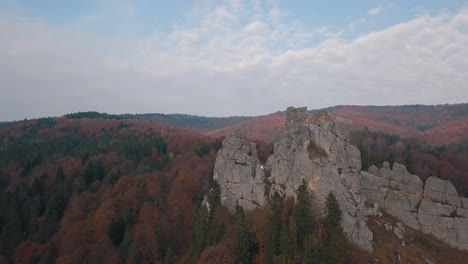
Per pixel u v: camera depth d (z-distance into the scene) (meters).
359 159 87.50
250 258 73.31
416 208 85.94
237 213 81.75
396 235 76.81
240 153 97.00
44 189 139.38
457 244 80.25
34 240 111.06
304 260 64.81
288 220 73.62
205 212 87.00
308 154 83.00
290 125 93.69
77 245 102.56
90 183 141.25
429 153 155.00
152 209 109.62
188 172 126.06
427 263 71.44
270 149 154.50
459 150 178.88
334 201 72.88
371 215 81.06
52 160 173.50
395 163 92.19
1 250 109.19
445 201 86.12
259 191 87.19
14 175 157.88
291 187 82.38
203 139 195.00
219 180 96.50
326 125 87.25
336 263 64.94
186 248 91.56
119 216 107.12
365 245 71.19
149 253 90.50
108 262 91.31
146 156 171.25
